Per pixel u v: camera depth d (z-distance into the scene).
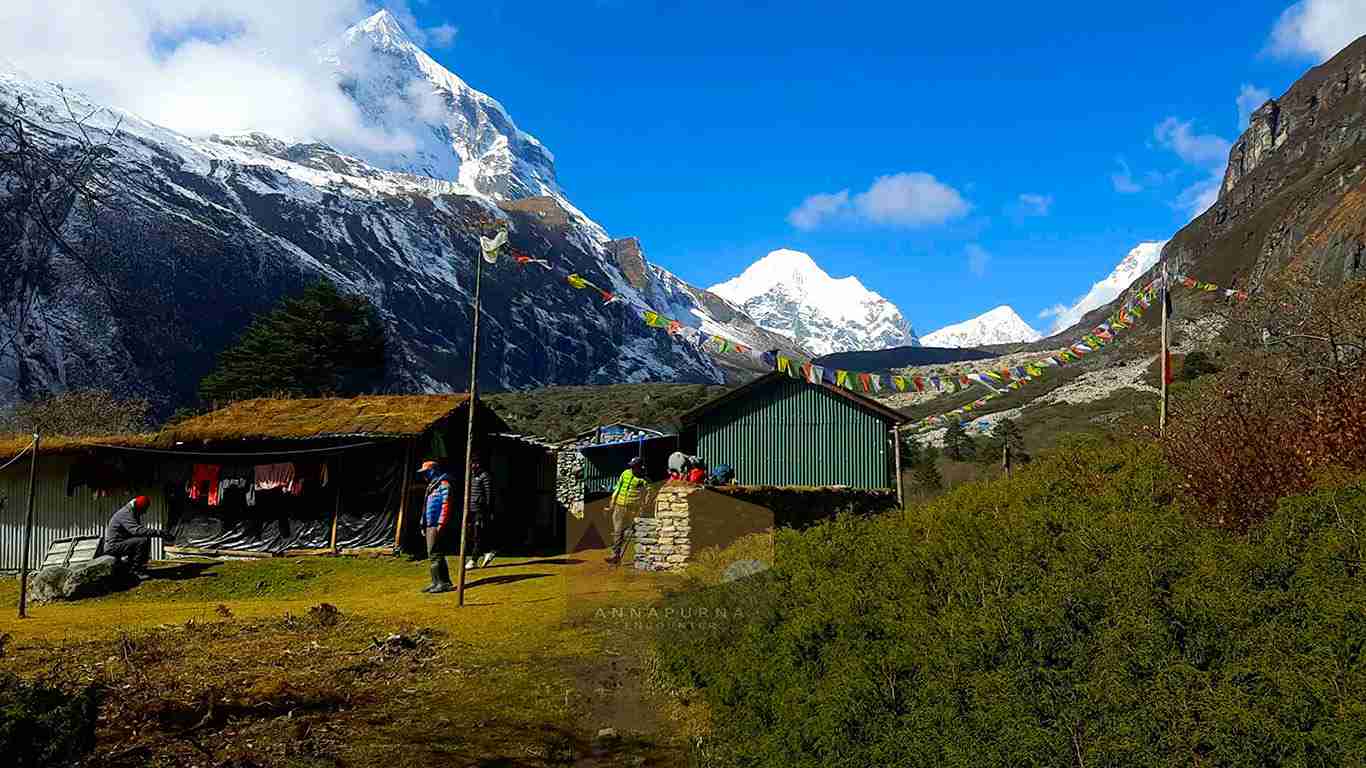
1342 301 13.23
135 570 17.78
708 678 5.15
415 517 19.56
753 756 5.18
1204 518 6.89
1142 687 4.95
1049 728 4.96
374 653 10.13
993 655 5.55
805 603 6.39
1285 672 4.68
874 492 20.38
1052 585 5.92
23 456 20.53
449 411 20.59
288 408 21.61
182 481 20.30
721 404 25.06
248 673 9.35
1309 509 6.05
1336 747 4.34
